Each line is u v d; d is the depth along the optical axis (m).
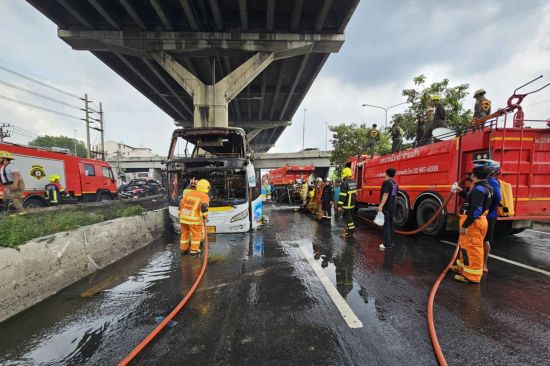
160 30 19.64
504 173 5.30
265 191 20.30
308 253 5.61
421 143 7.92
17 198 7.36
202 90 20.86
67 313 3.18
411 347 2.52
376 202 9.55
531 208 5.45
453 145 6.11
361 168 10.95
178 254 5.62
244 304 3.37
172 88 30.84
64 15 18.84
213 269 4.66
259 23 20.08
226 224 7.30
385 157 8.95
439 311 3.16
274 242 6.57
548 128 5.39
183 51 20.55
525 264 4.77
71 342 2.64
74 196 13.11
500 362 2.33
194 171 7.31
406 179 7.79
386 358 2.37
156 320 3.02
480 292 3.66
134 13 17.53
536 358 2.37
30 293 3.38
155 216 7.48
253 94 34.34
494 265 4.73
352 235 7.13
